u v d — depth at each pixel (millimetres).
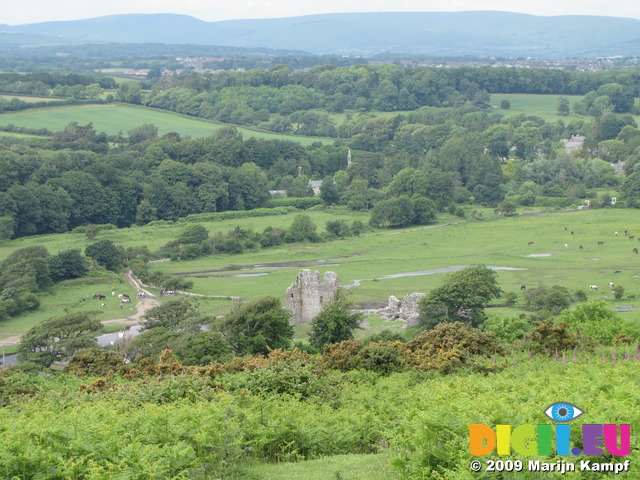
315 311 120625
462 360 52156
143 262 177125
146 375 53312
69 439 28094
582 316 74625
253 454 33281
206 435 29188
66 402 40656
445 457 26391
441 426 27656
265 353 88125
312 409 39781
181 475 26469
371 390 46625
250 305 92562
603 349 53250
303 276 122062
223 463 28938
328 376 48344
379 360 55281
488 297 108000
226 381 43562
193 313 114500
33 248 172000
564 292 122562
